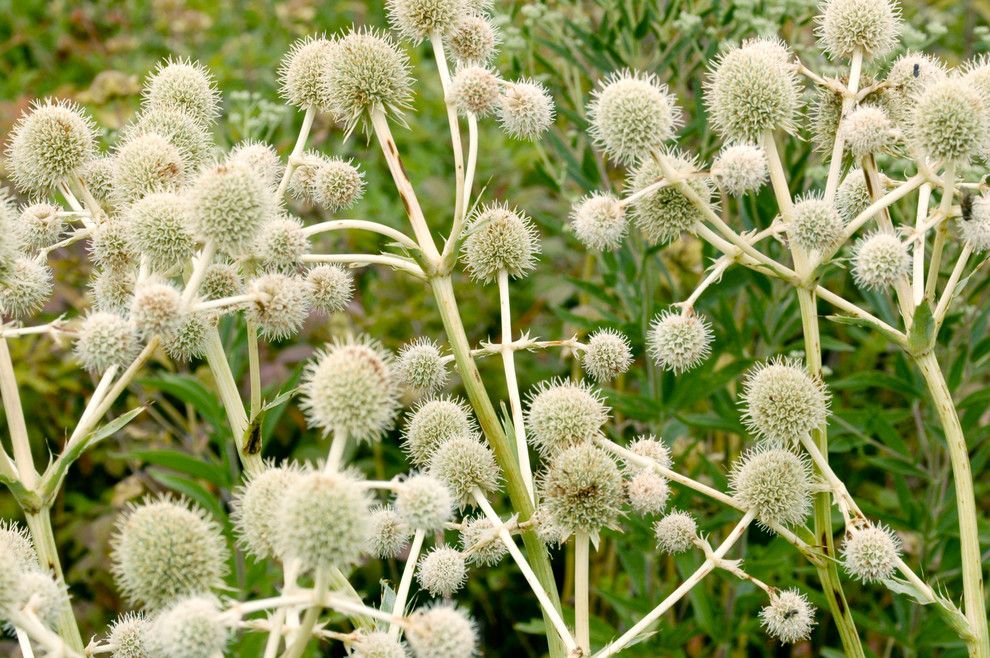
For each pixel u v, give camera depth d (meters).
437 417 0.48
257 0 1.07
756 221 0.60
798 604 0.46
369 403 0.41
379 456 0.70
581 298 0.74
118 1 1.07
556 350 0.73
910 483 0.68
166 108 0.52
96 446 0.74
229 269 0.48
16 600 0.40
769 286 0.60
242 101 0.63
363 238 0.76
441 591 0.46
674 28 0.64
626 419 0.68
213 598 0.41
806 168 0.60
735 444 0.67
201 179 0.45
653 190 0.47
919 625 0.60
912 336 0.47
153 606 0.41
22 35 1.02
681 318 0.48
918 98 0.47
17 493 0.44
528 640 0.71
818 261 0.47
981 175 0.55
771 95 0.47
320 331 0.75
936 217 0.47
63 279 0.74
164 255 0.46
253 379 0.48
